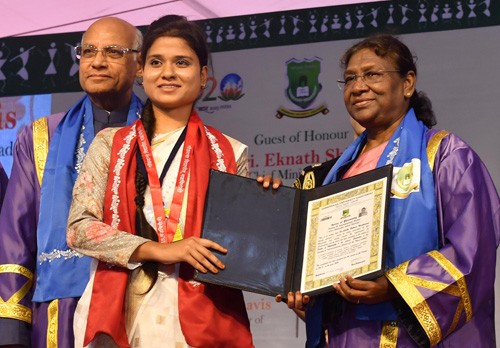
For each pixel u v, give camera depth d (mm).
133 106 8336
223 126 10430
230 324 6469
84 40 8234
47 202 7734
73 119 8172
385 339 6398
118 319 6305
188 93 6871
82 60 8211
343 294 6266
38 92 11016
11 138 10961
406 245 6449
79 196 6680
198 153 6777
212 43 10609
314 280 6395
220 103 10469
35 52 11102
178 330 6387
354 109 6906
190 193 6637
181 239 6535
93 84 8133
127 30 8281
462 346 6496
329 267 6395
